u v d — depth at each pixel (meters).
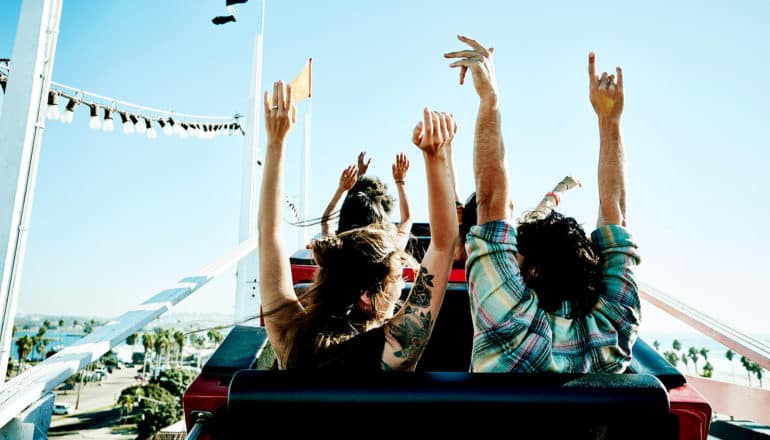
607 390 1.18
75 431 71.88
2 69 5.12
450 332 2.46
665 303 2.98
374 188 2.59
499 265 1.60
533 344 1.52
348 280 1.60
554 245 1.64
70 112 6.63
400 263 1.68
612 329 1.59
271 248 1.59
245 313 6.27
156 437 4.02
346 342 1.49
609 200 1.82
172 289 2.80
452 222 1.56
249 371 1.25
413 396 1.18
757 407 2.16
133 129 7.62
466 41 1.86
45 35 3.60
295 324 1.54
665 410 1.16
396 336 1.48
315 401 1.18
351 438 1.17
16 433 1.84
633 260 1.72
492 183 1.69
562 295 1.62
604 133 1.90
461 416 1.16
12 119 3.42
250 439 1.18
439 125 1.50
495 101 1.77
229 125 8.82
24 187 3.39
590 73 1.92
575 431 1.15
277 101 1.63
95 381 116.00
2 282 3.24
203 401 1.60
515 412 1.16
